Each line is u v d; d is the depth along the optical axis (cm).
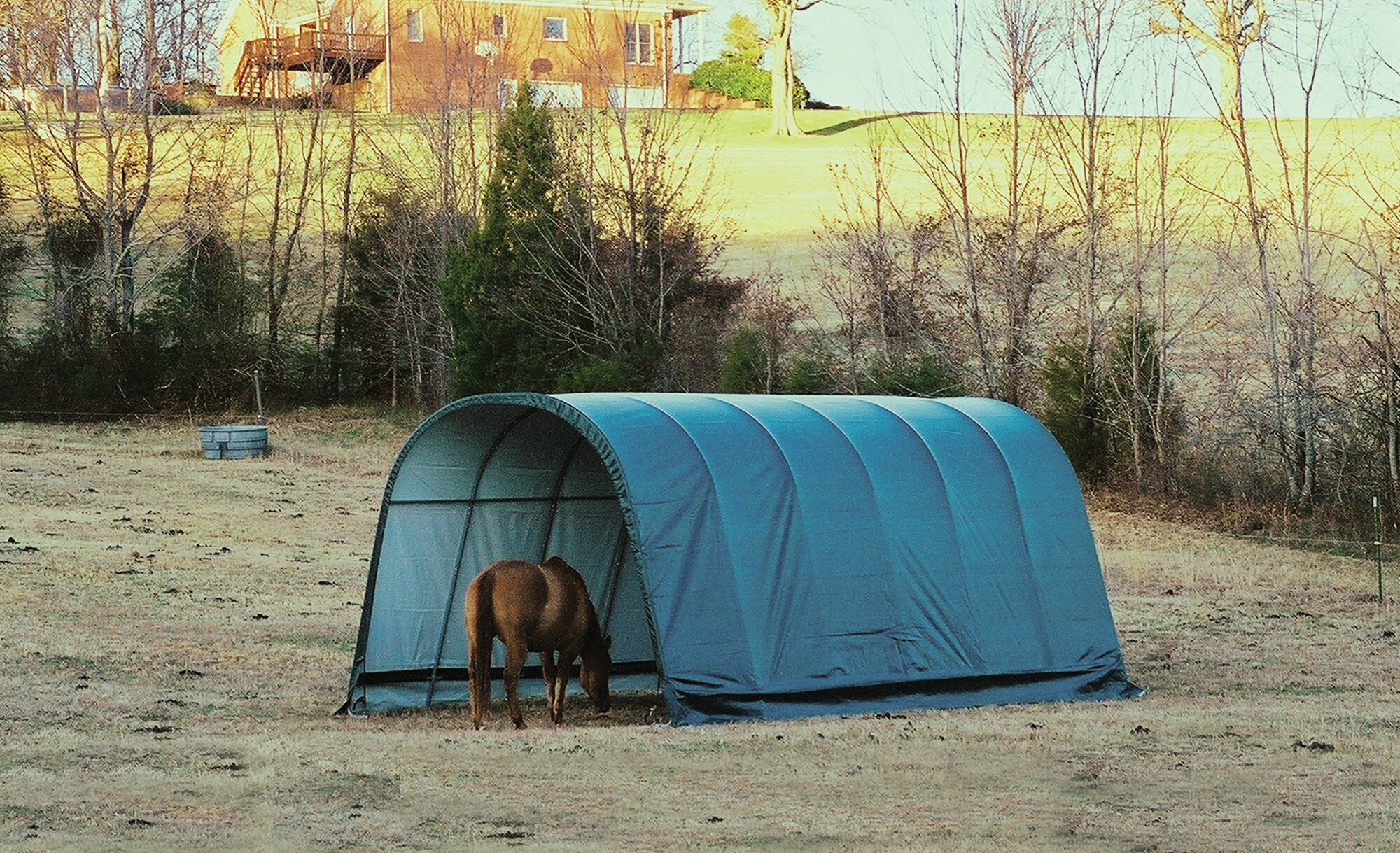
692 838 888
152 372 4556
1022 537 1521
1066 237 3831
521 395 1412
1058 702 1466
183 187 5478
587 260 4175
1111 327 3481
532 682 1611
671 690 1295
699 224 4322
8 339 4578
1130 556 2639
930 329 3662
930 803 989
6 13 5312
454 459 1495
